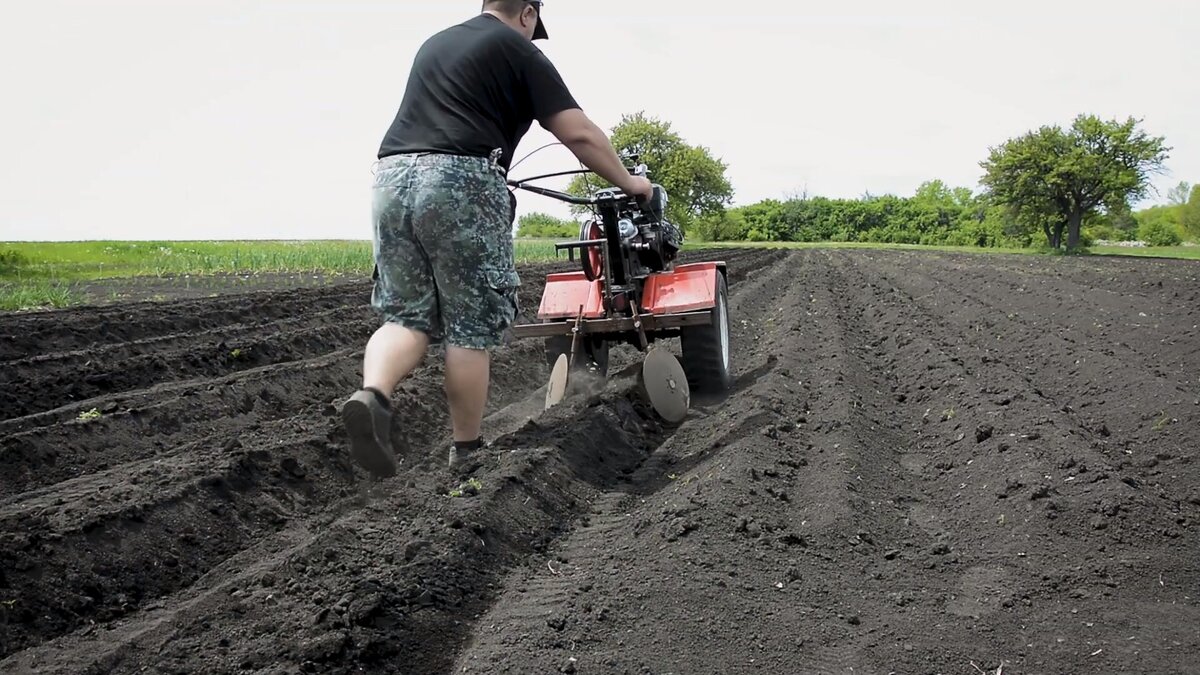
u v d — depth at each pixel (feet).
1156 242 291.99
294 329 31.91
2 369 22.29
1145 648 9.60
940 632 10.05
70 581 11.60
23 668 9.80
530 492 14.21
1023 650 9.62
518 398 24.31
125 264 64.59
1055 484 14.16
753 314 42.52
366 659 9.52
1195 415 18.19
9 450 16.12
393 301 12.91
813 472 15.62
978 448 16.70
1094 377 22.95
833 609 10.69
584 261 21.35
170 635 10.23
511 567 12.14
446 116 12.78
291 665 9.25
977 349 27.81
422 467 17.28
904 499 14.93
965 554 12.51
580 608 10.41
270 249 83.97
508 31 13.43
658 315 20.98
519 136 13.88
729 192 207.41
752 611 10.48
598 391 22.08
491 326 13.26
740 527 12.78
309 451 16.60
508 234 13.29
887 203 294.25
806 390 22.67
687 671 9.19
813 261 103.91
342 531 12.29
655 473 16.65
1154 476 15.60
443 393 22.16
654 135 201.77
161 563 12.64
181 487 14.12
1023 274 73.36
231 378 21.88
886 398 22.61
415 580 11.02
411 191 12.59
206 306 35.40
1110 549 12.19
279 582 11.26
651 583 10.98
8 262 56.34
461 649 9.97
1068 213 194.29
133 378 22.93
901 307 42.93
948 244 272.92
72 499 13.99
